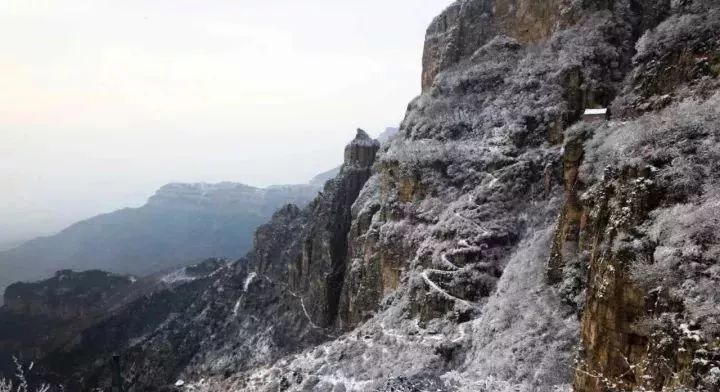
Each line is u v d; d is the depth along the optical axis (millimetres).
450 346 39125
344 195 91875
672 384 14977
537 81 62500
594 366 19250
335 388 43281
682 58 33312
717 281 15492
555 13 68688
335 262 84750
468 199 55438
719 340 14180
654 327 16656
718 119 21344
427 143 69062
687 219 17547
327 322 79688
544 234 42375
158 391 85625
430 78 90250
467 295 44750
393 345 46031
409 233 59375
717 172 19141
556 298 33375
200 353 98250
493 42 76625
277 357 79000
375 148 95562
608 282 18984
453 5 88125
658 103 31141
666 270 16906
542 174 51656
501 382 29844
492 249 47938
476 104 70375
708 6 40125
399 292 55219
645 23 58625
